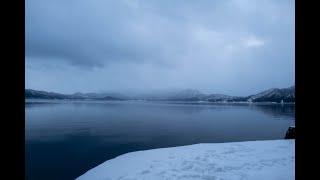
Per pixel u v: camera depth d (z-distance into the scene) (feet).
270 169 20.99
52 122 209.87
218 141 116.37
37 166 69.82
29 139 123.13
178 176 20.57
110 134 141.59
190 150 30.50
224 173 20.57
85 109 450.71
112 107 561.84
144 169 23.27
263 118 268.21
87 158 81.82
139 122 216.95
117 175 22.29
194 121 231.71
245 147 30.89
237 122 222.07
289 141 34.50
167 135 139.33
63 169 65.57
